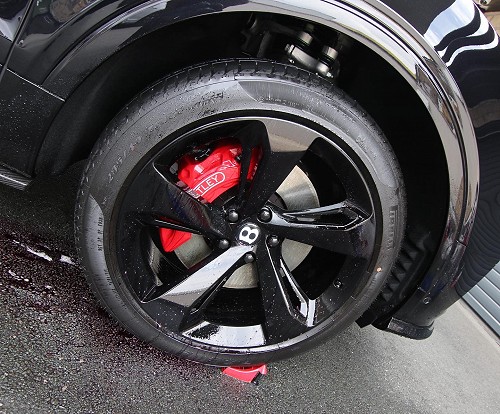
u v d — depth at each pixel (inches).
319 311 61.5
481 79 53.3
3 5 46.9
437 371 89.7
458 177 55.9
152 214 52.4
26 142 51.9
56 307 61.0
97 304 64.6
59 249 70.8
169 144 49.6
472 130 53.9
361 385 74.7
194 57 56.1
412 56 50.8
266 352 61.9
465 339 111.7
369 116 54.1
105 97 54.1
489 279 131.0
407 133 61.4
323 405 66.9
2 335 53.8
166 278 60.6
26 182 54.0
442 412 78.4
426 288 63.1
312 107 50.5
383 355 85.5
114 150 49.0
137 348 61.6
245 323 62.6
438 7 52.3
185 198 52.5
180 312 57.1
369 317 69.6
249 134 51.5
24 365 51.9
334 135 51.8
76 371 54.4
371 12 48.8
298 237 56.7
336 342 82.7
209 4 45.9
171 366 61.8
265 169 52.6
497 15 68.5
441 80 51.9
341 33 52.2
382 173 54.0
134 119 48.8
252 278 65.7
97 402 52.1
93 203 50.1
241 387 63.8
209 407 58.2
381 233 56.6
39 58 47.5
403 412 73.5
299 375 70.8
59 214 78.1
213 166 55.6
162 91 49.0
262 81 49.5
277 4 46.6
